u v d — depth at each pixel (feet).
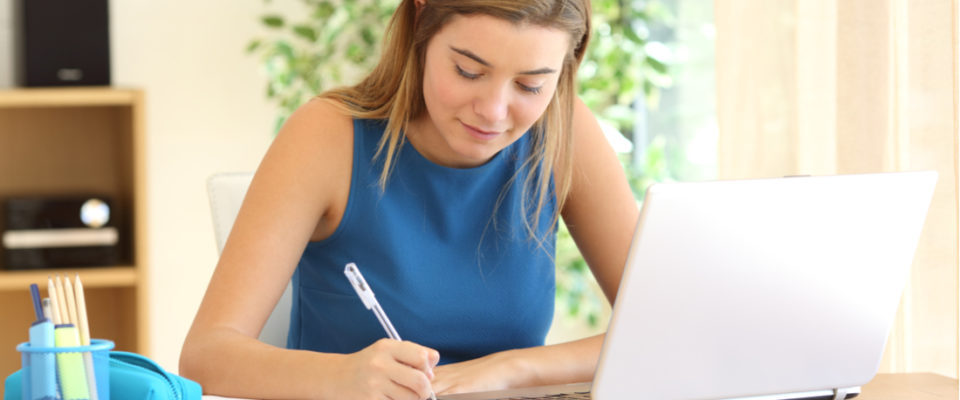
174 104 9.95
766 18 6.55
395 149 4.59
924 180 3.47
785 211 3.30
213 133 10.04
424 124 4.58
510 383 4.01
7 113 9.40
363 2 9.80
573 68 4.62
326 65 9.65
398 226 4.59
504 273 4.72
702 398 3.43
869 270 3.50
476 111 3.99
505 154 4.73
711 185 3.18
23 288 9.46
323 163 4.47
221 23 9.98
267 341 5.19
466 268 4.66
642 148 10.39
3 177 9.42
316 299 4.76
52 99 8.64
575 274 9.77
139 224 8.83
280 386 3.70
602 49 9.53
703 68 9.00
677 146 9.61
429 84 4.15
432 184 4.62
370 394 3.50
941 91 5.08
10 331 9.49
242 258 4.23
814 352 3.54
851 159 5.66
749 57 6.68
